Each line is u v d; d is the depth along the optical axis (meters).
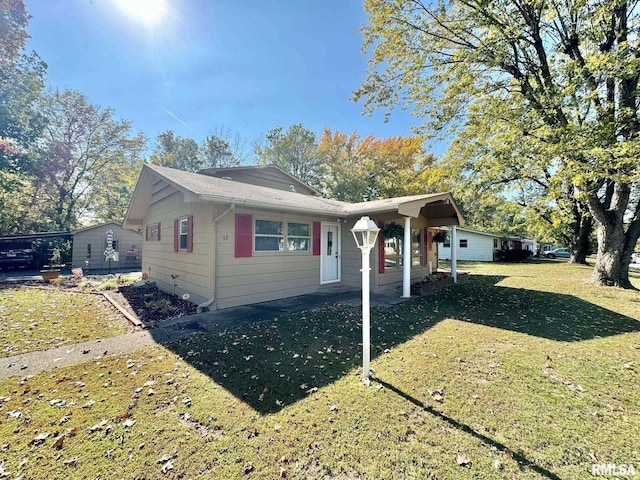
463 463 1.96
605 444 2.14
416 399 2.74
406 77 9.17
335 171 22.27
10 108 14.48
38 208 20.20
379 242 8.70
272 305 6.66
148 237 10.41
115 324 5.28
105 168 22.62
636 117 6.77
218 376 3.24
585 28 7.11
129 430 2.31
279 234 7.45
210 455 2.04
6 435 2.26
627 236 9.09
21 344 4.27
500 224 31.16
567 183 8.07
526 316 5.77
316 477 1.86
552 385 3.01
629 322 5.34
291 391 2.90
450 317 5.71
